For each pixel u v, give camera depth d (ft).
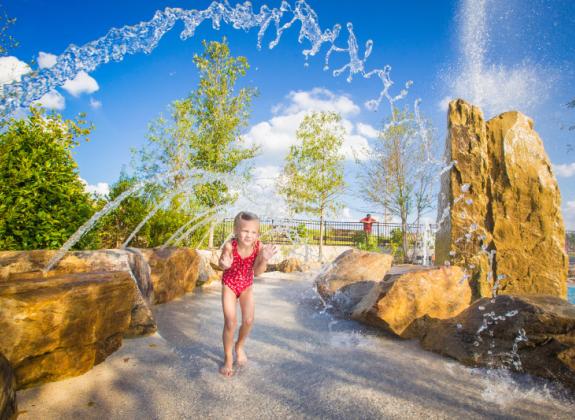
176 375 8.89
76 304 8.61
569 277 35.22
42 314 7.89
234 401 7.60
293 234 66.44
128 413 7.02
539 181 17.16
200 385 8.36
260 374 9.09
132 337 11.40
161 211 33.81
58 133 19.62
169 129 53.93
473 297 17.04
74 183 18.88
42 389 7.79
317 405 7.47
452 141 18.39
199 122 57.72
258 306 18.12
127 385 8.24
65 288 8.66
